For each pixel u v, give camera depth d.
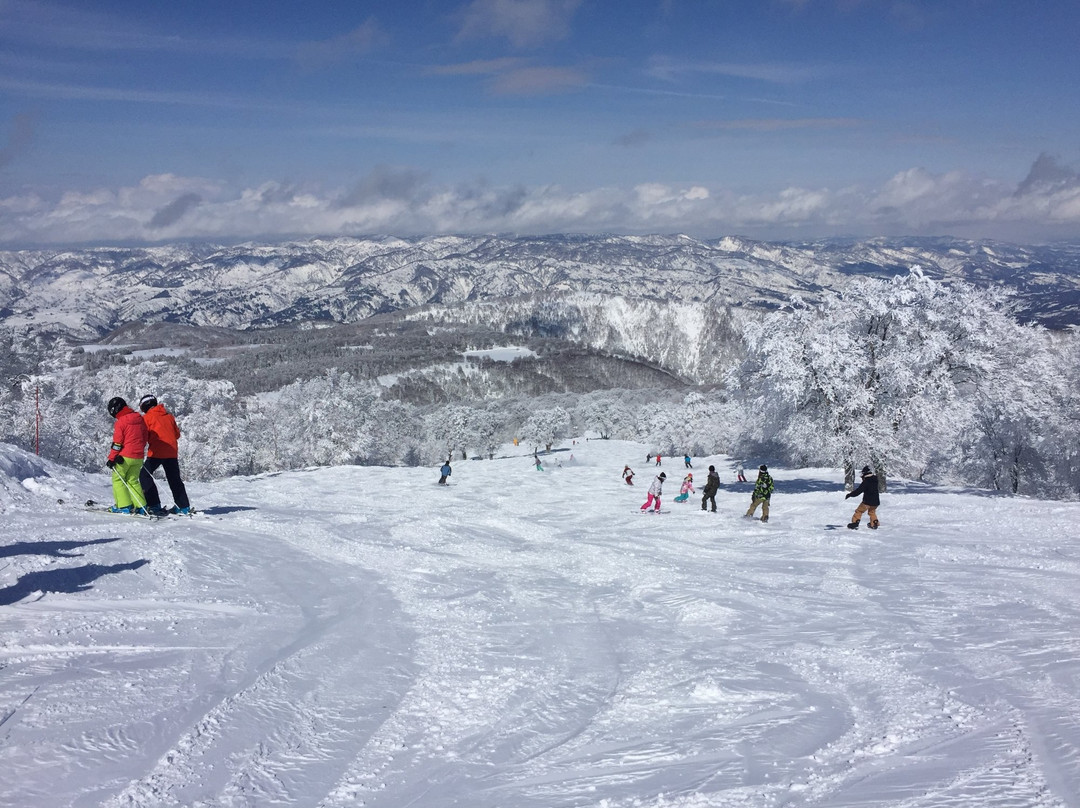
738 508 21.86
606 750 4.59
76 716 4.67
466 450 119.31
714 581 10.38
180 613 7.35
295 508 17.38
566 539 14.55
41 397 38.53
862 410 26.83
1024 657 6.01
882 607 8.72
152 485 12.97
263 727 4.82
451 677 6.16
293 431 62.09
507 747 4.71
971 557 12.19
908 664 6.09
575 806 3.71
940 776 3.60
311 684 5.76
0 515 11.46
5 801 3.60
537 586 10.03
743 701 5.40
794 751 4.30
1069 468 34.28
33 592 7.54
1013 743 3.97
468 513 17.78
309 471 39.00
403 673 6.21
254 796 3.90
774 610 8.73
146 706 4.93
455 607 8.66
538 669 6.42
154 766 4.09
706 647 7.12
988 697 4.97
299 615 7.82
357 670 6.20
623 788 3.92
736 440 49.19
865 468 16.14
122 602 7.53
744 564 12.16
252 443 62.88
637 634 7.67
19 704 4.77
